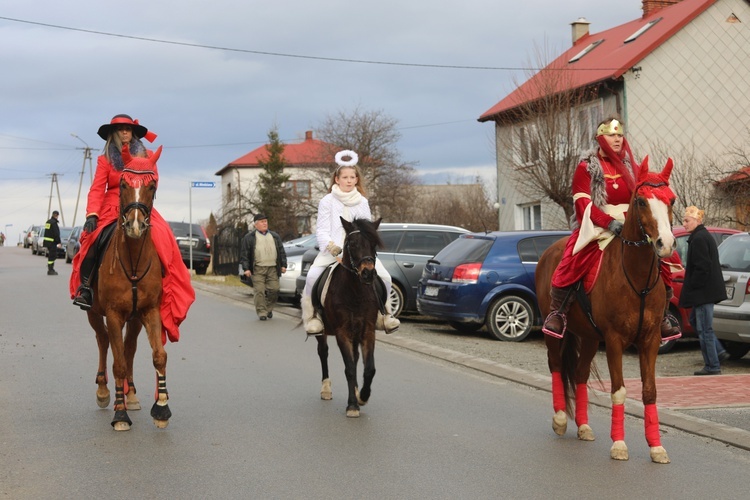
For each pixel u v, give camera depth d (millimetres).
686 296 10984
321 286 8523
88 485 5863
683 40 29031
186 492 5707
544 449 6992
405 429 7652
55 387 9539
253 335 14305
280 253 17016
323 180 51344
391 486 5867
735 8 29375
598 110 29172
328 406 8688
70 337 13688
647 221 6168
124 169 7250
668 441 7336
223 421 7934
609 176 6945
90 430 7527
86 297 7801
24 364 11062
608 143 7012
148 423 7824
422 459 6602
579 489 5836
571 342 7512
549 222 30594
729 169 27250
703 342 10898
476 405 8812
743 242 11867
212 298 22125
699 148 29109
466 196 65875
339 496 5633
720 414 8242
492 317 14070
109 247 7617
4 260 42844
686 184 25625
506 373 10617
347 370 8125
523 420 8125
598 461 6625
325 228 8703
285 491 5738
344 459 6586
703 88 29188
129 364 8398
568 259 7082
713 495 5727
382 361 11867
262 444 7055
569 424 8094
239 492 5711
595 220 6805
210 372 10656
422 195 65562
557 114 26062
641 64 28656
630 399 9102
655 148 28141
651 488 5875
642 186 6301
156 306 7672
